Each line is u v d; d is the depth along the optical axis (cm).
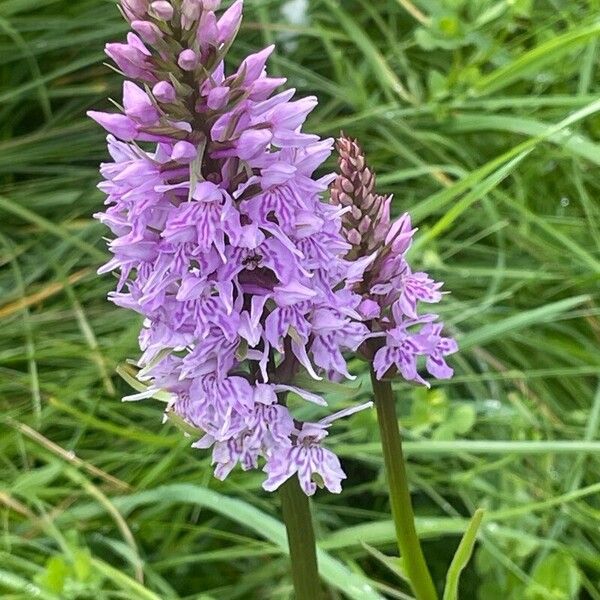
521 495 21
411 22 32
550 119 28
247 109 11
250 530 23
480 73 28
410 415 23
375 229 13
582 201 26
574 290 25
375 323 13
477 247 26
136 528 22
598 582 21
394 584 21
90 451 23
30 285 26
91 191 27
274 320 11
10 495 22
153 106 10
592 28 23
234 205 11
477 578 21
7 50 29
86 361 25
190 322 11
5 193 28
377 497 23
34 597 18
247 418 11
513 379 24
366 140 29
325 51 32
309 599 13
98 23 30
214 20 10
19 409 23
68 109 29
